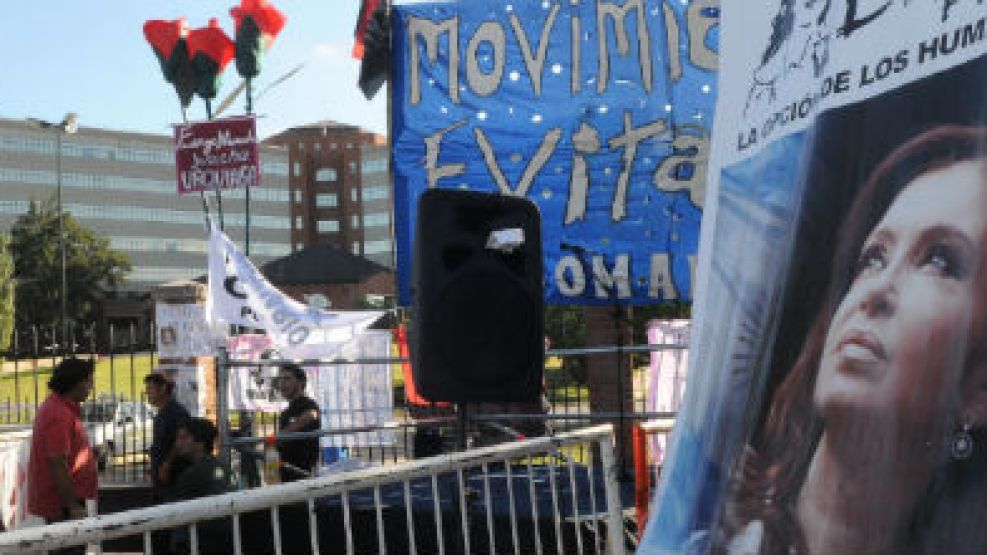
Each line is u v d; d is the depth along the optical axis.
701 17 7.30
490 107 7.55
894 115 2.75
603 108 7.44
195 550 3.21
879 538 2.41
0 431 10.01
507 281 4.33
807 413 2.84
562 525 6.35
